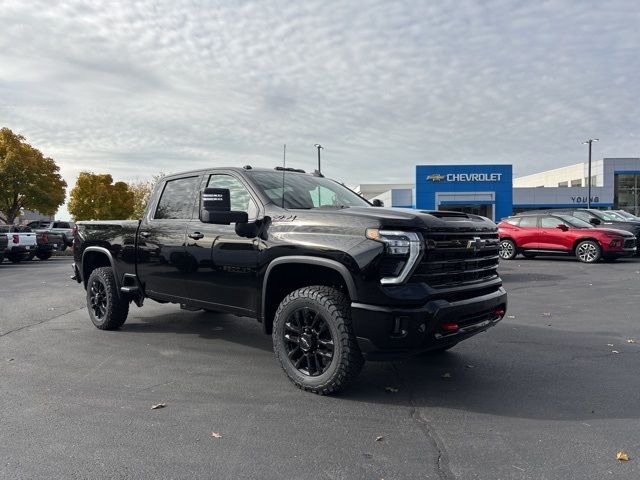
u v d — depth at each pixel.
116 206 44.91
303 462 3.02
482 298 4.23
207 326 6.88
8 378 4.64
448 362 5.10
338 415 3.75
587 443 3.24
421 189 39.69
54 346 5.82
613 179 52.59
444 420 3.64
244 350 5.64
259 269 4.52
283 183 5.00
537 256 18.73
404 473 2.88
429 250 3.87
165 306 8.45
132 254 6.05
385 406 3.92
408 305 3.74
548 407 3.88
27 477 2.85
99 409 3.88
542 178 71.00
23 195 35.44
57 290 10.97
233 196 5.02
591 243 15.39
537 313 7.64
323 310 4.03
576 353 5.41
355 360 3.97
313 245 4.08
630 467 2.92
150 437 3.37
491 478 2.82
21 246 20.31
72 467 2.96
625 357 5.25
